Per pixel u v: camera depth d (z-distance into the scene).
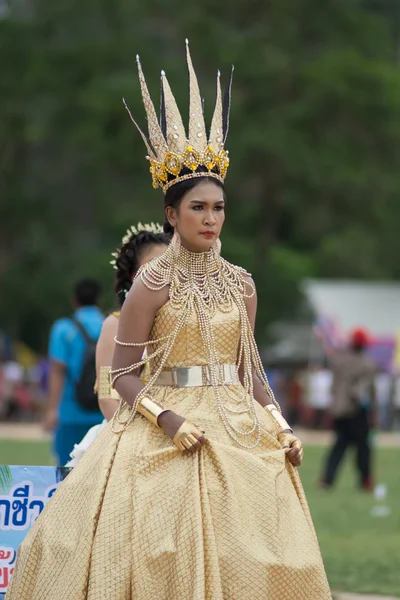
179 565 10.98
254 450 11.99
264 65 88.31
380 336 71.50
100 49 87.81
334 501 32.84
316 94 87.25
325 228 95.19
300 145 86.88
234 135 86.88
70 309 94.12
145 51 88.38
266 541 11.23
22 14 94.62
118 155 85.69
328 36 94.75
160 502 11.31
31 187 95.81
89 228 95.56
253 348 12.59
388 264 99.69
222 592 10.94
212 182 12.09
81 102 85.50
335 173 87.75
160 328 12.11
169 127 12.17
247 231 95.88
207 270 12.31
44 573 11.65
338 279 97.75
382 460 48.81
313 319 97.56
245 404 12.18
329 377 70.25
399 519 28.38
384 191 91.38
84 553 11.34
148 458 11.55
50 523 11.94
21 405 79.62
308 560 11.40
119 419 12.16
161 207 86.94
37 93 88.44
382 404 70.56
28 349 107.94
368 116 88.69
